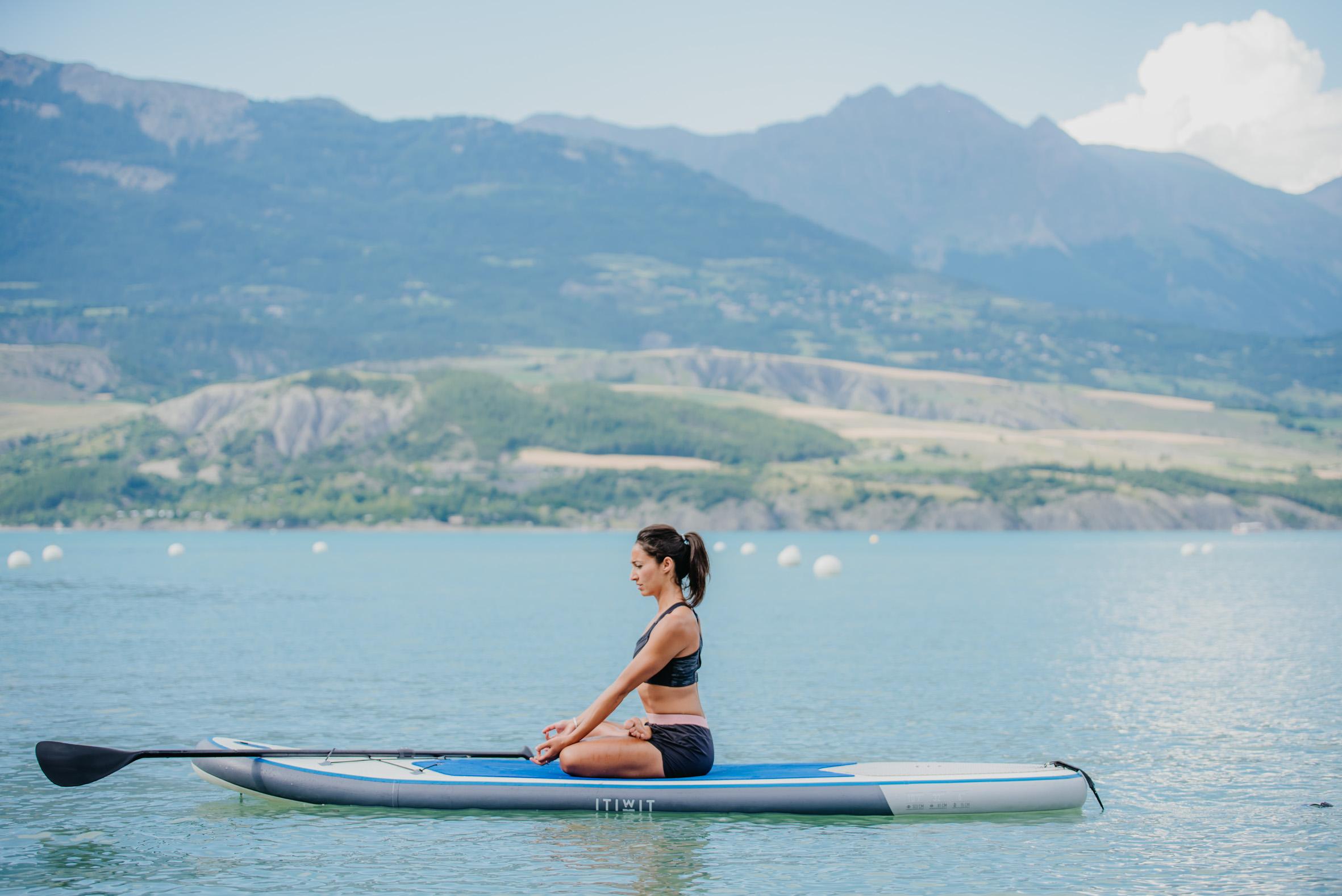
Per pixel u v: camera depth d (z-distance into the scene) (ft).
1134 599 158.61
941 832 41.91
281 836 41.01
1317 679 79.00
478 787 43.60
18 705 67.51
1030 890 36.11
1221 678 79.71
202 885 36.27
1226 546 427.33
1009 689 74.13
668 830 41.78
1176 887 36.37
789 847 39.91
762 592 174.19
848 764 46.39
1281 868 38.24
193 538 526.16
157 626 115.85
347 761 46.47
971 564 278.26
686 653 42.93
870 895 35.53
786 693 72.69
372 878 36.76
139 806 45.32
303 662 86.99
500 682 76.48
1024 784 44.45
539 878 36.70
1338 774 51.26
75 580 200.64
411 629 113.19
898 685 75.97
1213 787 48.88
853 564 283.18
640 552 42.78
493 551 373.81
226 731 59.62
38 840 40.91
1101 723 62.59
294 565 269.44
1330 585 189.67
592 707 42.22
